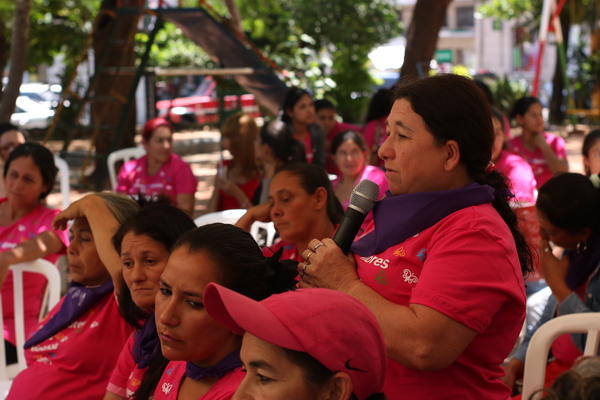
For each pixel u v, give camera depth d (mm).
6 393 3494
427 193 1911
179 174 6219
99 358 2799
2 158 5578
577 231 3012
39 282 4055
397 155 1938
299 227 3154
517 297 1847
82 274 2859
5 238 4195
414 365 1792
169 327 1849
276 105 10961
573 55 21109
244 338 1472
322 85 16797
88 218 2771
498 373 1983
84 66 18531
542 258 3156
